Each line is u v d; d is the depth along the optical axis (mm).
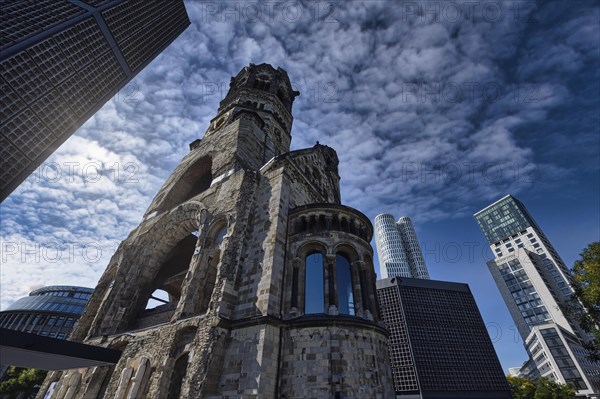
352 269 22797
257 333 17672
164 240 32281
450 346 44406
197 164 40031
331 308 19578
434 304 49188
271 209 24859
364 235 26062
